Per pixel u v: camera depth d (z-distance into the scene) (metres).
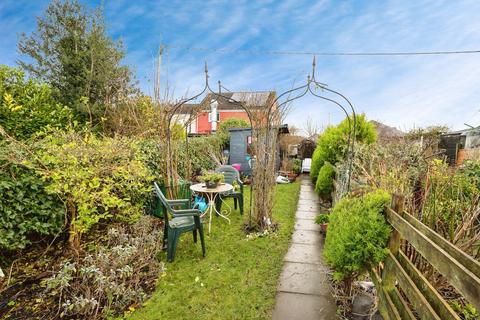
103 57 9.06
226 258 3.09
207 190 3.86
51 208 2.93
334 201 4.59
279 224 4.29
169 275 2.70
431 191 2.27
